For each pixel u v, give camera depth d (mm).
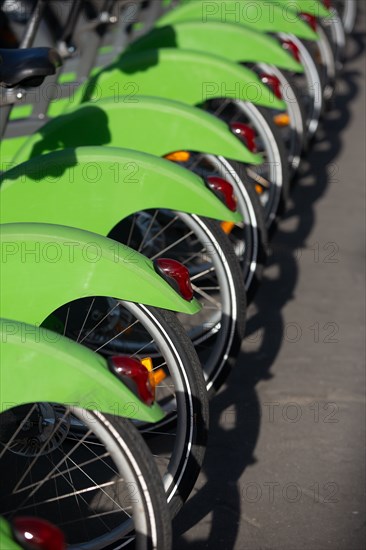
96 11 10578
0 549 4133
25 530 4199
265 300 8773
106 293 5566
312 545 5973
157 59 8242
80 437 5895
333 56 11703
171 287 5605
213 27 9211
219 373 6840
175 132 7434
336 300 8805
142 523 4859
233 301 6754
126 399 4758
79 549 5469
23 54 6184
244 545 5969
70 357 4742
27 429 5363
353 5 14672
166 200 6539
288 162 9547
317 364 7871
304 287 8992
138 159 6492
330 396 7477
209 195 6570
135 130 7438
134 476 4812
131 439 4793
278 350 8047
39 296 5574
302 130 9938
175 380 5695
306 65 10828
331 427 7098
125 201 6523
